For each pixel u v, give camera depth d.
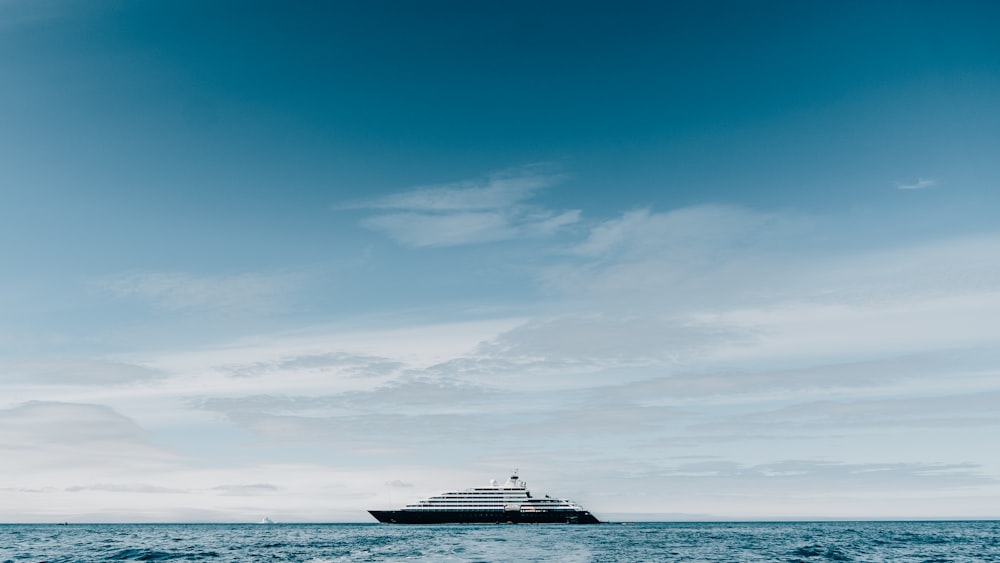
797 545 176.25
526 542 182.50
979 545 182.62
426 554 141.38
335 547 166.00
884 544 184.88
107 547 177.12
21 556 142.50
